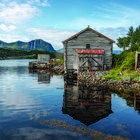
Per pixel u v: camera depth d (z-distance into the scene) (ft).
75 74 64.59
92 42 70.64
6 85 46.65
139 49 61.36
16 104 25.30
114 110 21.71
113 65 71.36
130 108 22.63
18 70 109.19
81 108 22.75
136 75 45.14
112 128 15.83
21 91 37.22
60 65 117.19
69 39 70.13
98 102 26.14
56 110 21.85
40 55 139.03
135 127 16.07
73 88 40.52
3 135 14.25
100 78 49.11
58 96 31.30
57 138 13.67
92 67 65.00
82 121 17.70
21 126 16.28
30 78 65.00
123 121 17.71
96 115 19.72
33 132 14.88
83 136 14.08
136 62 50.62
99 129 15.57
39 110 21.90
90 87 41.01
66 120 17.98
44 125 16.53
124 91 34.78
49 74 83.71
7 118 18.65
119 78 46.32
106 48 71.05
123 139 13.55
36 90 38.55
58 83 50.62
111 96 30.35
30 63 131.95
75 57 67.46
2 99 28.94
